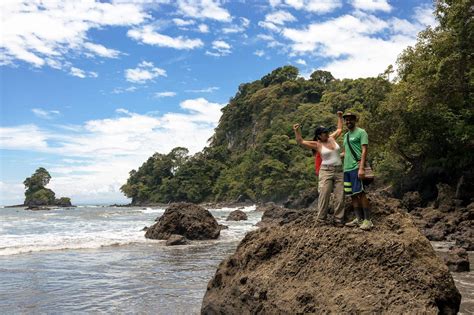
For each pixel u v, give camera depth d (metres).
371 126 34.50
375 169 46.88
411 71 32.12
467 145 29.41
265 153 106.44
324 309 5.70
